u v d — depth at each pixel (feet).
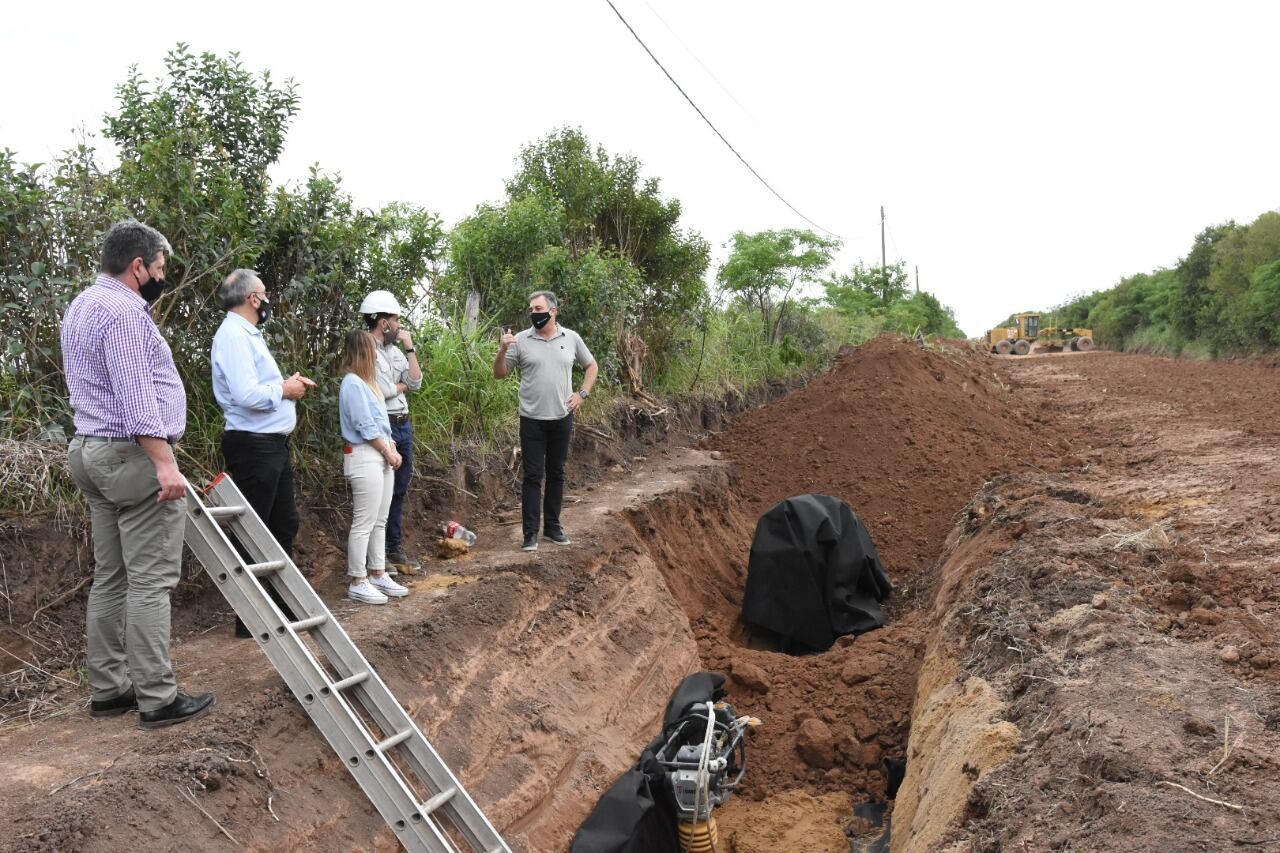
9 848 11.02
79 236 19.76
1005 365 111.45
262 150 23.84
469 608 20.85
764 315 61.46
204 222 21.24
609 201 45.73
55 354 19.54
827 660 27.45
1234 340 107.86
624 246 45.60
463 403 30.48
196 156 22.18
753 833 21.88
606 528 28.09
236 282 18.04
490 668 20.25
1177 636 17.28
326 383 24.07
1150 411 55.11
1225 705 14.21
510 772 18.70
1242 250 110.73
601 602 24.90
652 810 20.30
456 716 18.57
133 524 14.51
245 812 13.56
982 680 18.19
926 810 16.25
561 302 37.29
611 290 38.88
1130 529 23.94
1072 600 19.45
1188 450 38.17
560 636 22.85
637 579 27.12
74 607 17.65
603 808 19.51
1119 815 11.76
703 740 22.24
